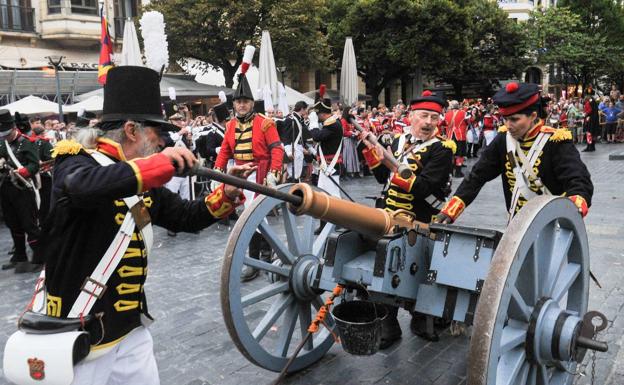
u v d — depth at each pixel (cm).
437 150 370
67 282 196
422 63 2767
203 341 405
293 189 238
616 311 425
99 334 199
